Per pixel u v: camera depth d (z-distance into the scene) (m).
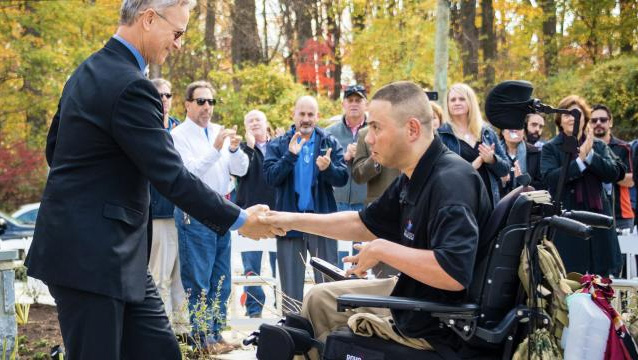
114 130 2.85
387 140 3.06
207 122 5.59
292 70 23.58
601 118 6.86
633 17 21.67
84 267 2.80
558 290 2.93
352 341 3.07
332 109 18.23
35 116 19.55
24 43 17.84
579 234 2.77
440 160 3.04
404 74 18.36
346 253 6.57
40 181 19.02
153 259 5.43
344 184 5.86
